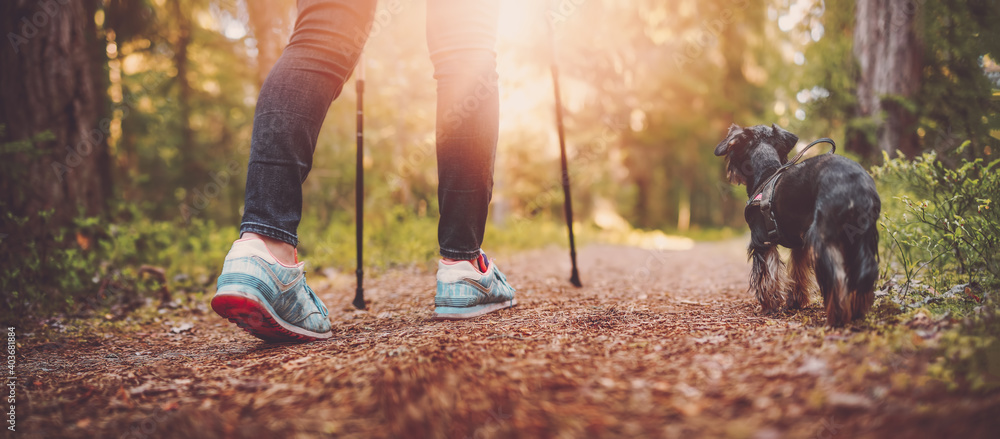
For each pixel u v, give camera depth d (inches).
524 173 520.1
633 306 118.8
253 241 85.7
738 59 727.1
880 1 229.8
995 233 99.3
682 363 63.4
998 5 171.9
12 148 164.7
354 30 92.3
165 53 393.4
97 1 278.2
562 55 456.8
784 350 66.0
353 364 69.6
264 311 85.0
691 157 848.3
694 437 44.9
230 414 55.1
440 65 100.1
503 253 335.9
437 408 51.4
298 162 88.4
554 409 51.3
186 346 107.8
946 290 102.4
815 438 43.4
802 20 292.0
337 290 184.5
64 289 161.6
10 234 169.9
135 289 173.3
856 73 245.9
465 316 107.5
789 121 300.7
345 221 341.1
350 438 47.8
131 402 61.4
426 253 240.4
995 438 41.5
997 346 57.8
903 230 113.7
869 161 231.1
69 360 96.4
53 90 200.4
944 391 50.3
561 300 133.0
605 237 637.9
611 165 799.7
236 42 394.3
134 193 418.6
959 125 161.8
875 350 62.0
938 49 198.2
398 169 332.5
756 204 99.1
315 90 89.4
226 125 426.3
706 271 226.4
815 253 80.3
